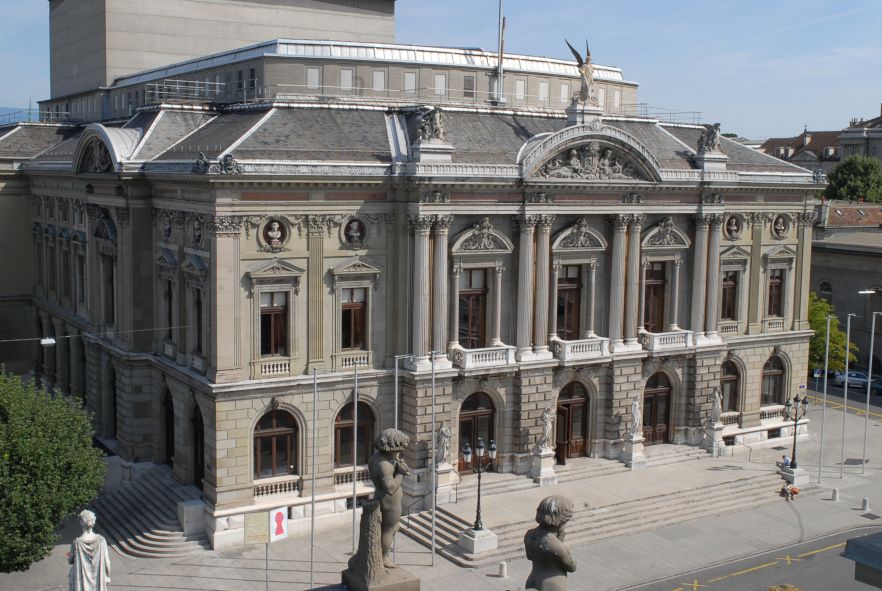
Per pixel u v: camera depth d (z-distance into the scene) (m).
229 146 63.97
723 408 84.00
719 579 58.47
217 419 62.06
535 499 68.25
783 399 87.31
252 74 84.12
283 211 63.19
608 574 58.88
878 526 67.88
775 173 83.56
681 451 78.69
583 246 73.69
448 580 57.44
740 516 69.06
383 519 25.09
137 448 71.94
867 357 114.00
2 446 53.88
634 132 81.44
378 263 67.19
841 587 57.31
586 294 74.94
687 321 80.00
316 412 61.25
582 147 71.50
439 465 67.38
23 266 97.44
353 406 67.44
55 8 119.56
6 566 55.22
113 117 102.25
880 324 112.06
